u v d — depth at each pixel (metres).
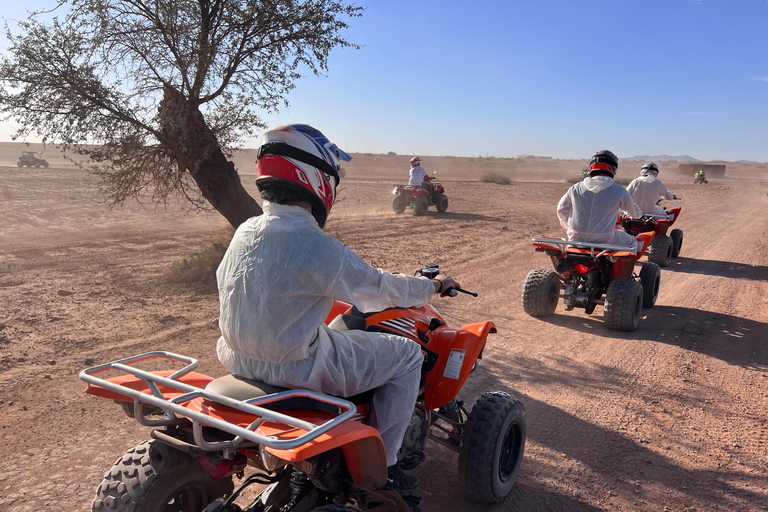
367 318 3.07
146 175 7.85
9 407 4.60
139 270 9.80
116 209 18.83
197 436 2.07
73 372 5.32
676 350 6.62
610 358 6.30
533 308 7.85
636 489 3.75
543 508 3.54
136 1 7.12
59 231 14.28
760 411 4.98
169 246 12.24
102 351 5.86
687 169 84.94
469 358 3.28
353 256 2.45
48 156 62.56
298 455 1.95
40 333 6.36
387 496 2.40
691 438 4.47
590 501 3.62
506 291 9.34
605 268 7.69
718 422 4.76
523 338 6.96
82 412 4.57
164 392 2.47
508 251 12.91
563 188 37.97
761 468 4.03
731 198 33.09
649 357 6.36
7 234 13.62
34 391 4.90
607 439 4.43
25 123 7.01
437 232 15.65
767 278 10.80
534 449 4.25
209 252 9.39
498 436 3.40
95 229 14.73
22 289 8.31
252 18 7.36
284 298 2.29
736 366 6.11
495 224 17.81
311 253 2.30
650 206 11.47
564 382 5.58
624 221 10.95
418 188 20.05
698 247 14.60
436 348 3.34
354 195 28.41
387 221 18.03
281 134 2.40
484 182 43.16
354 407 2.17
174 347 6.02
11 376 5.18
